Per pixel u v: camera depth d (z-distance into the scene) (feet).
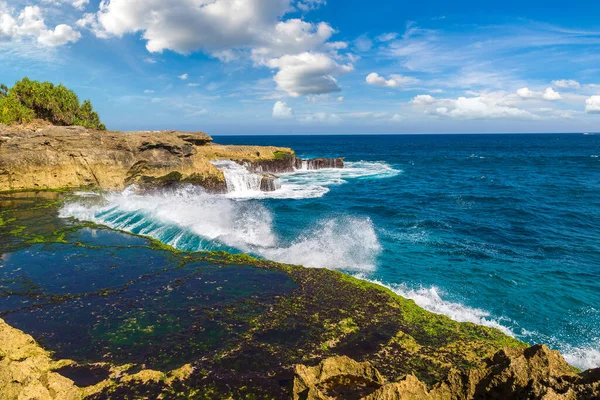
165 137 118.93
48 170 101.45
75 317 34.37
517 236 72.23
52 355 28.50
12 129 102.58
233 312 35.40
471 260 58.34
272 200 111.14
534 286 48.88
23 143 98.73
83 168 104.01
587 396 16.30
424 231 75.56
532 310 42.65
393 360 27.78
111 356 28.43
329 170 190.90
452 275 52.01
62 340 30.60
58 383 22.57
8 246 54.75
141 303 37.22
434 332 32.58
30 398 20.24
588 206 100.27
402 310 36.45
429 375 25.77
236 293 39.58
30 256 50.62
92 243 56.80
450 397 20.47
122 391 24.11
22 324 33.09
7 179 97.60
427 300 43.80
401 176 170.91
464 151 374.84
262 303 37.29
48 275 44.24
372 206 102.68
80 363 27.53
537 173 178.50
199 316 34.58
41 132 102.47
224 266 47.39
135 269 46.29
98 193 97.91
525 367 19.44
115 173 106.42
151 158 110.63
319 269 46.85
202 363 27.35
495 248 64.54
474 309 42.37
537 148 413.80
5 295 38.88
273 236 67.92
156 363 27.61
